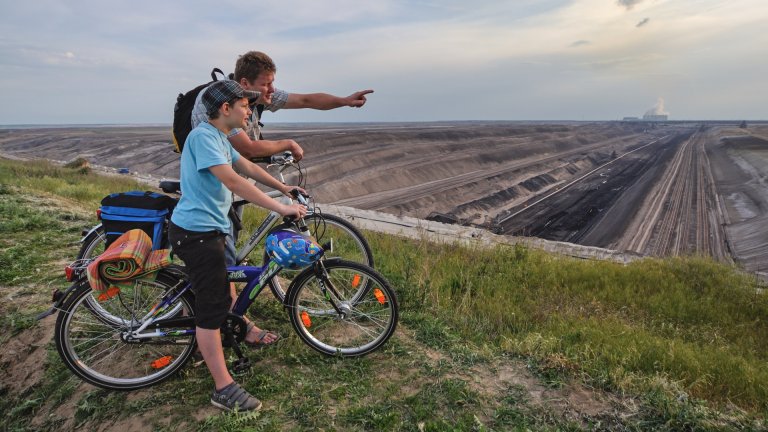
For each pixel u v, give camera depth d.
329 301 3.47
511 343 3.98
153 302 3.32
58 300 2.93
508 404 3.01
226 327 3.08
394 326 3.38
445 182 94.06
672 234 52.28
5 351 3.73
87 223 7.13
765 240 45.56
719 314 7.93
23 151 142.62
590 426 2.82
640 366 4.59
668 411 2.97
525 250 10.37
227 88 2.70
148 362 3.32
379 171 94.06
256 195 2.74
